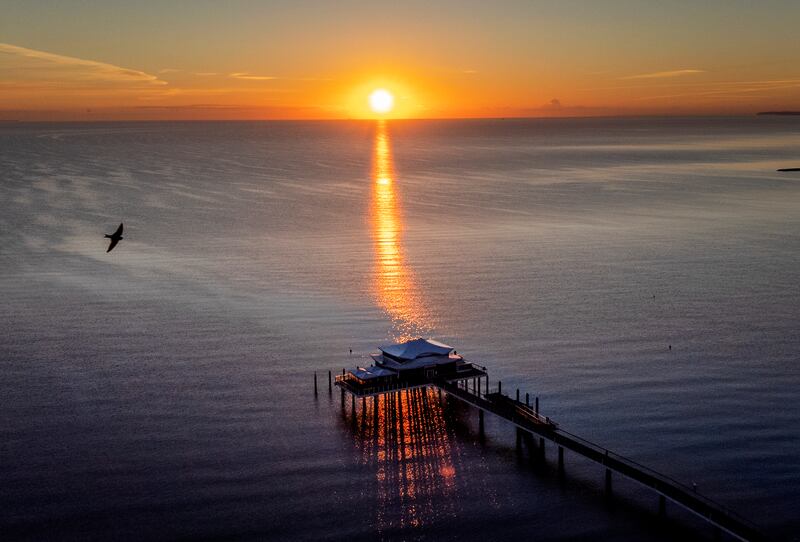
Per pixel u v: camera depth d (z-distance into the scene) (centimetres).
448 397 9244
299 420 8512
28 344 10706
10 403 8806
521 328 11394
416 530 6550
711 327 11325
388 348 9394
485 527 6594
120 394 9081
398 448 7950
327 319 11881
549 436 7638
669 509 6812
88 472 7331
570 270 14912
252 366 9969
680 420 8325
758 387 9131
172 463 7531
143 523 6550
